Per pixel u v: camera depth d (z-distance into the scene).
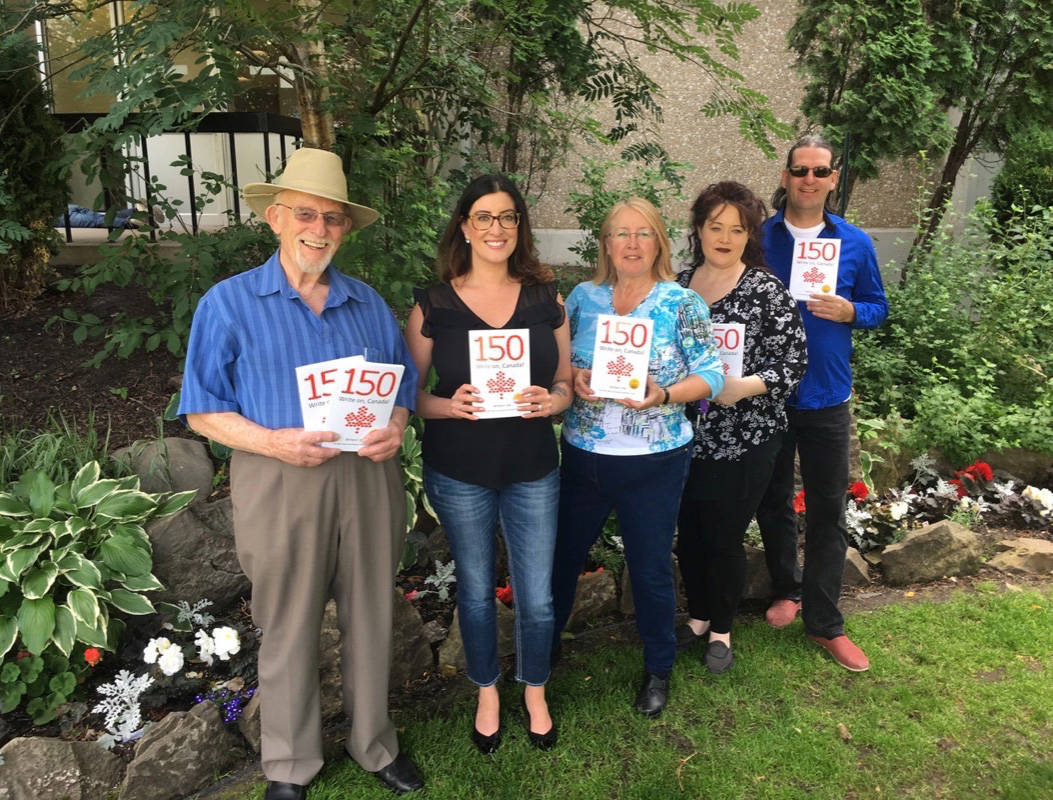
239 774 2.50
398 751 2.51
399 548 2.40
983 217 5.95
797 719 2.80
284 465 2.15
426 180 4.46
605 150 7.61
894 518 4.02
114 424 3.49
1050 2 6.15
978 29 6.32
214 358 2.14
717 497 2.79
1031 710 2.85
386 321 2.38
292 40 2.69
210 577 2.98
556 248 7.66
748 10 2.74
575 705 2.85
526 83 4.66
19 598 2.65
